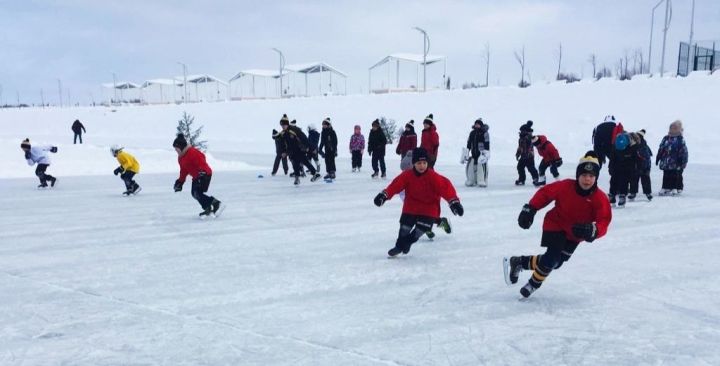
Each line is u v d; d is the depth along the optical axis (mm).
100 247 7516
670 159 12062
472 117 35125
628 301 5012
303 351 3920
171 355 3869
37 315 4746
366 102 45812
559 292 5305
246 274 6043
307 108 48906
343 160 24875
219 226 8977
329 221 9359
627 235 7938
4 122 71312
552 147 13898
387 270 6168
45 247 7539
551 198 4844
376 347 3994
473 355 3848
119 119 63031
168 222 9398
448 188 6324
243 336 4215
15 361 3797
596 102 31688
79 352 3941
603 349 3941
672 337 4152
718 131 23672
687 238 7703
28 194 13391
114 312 4805
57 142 42938
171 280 5828
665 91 30484
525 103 35250
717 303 4934
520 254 6906
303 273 6062
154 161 20953
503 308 4852
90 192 13766
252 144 38875
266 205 11211
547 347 3984
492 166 20781
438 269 6199
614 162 10703
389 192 6418
